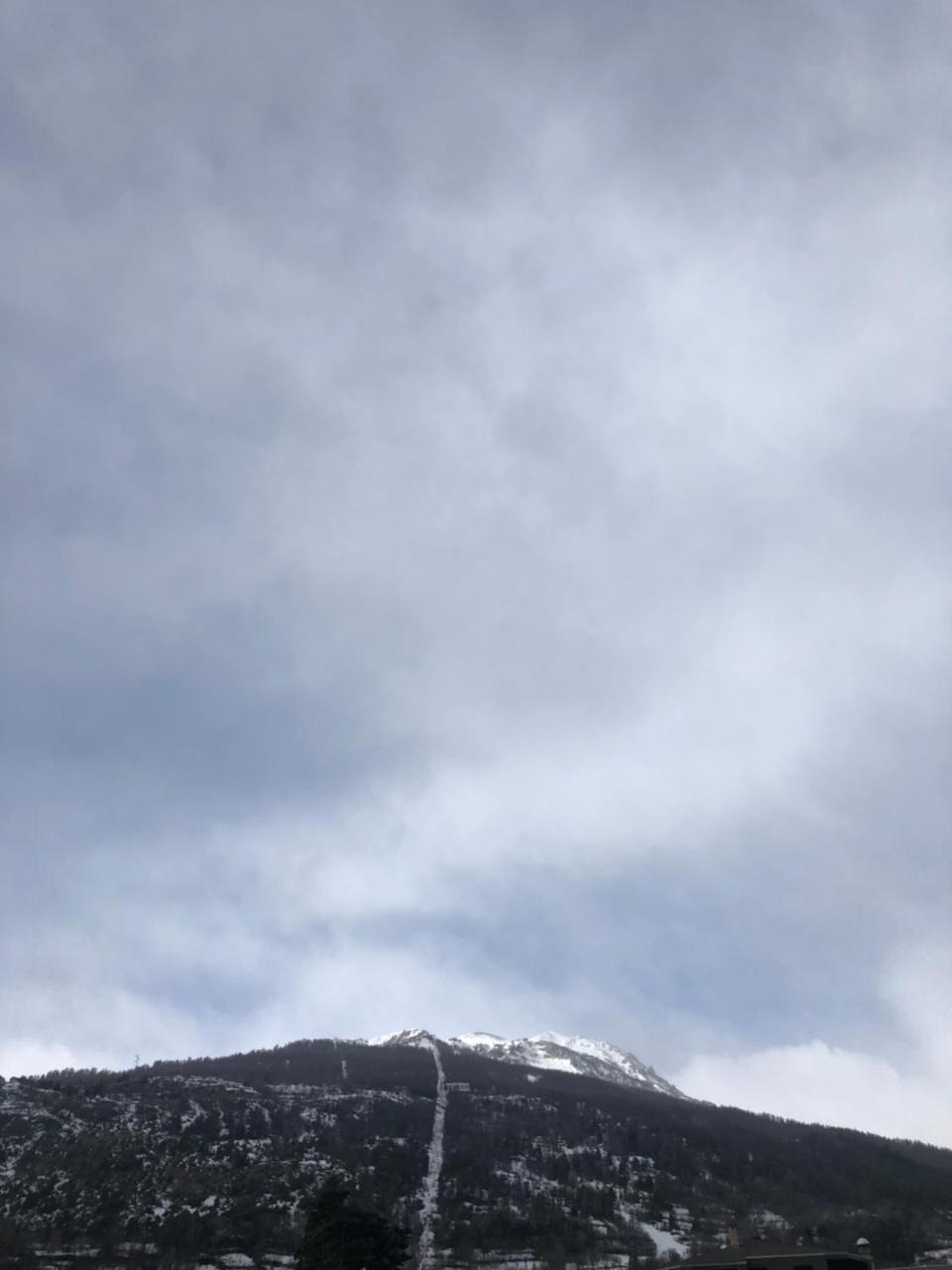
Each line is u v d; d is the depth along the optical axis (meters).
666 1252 165.88
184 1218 150.38
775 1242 118.12
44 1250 137.75
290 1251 143.50
